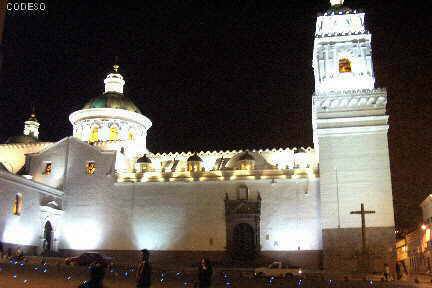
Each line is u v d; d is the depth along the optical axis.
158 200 56.44
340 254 49.44
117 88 73.19
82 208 57.97
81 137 67.12
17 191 51.12
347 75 54.41
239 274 41.47
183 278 34.28
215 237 54.19
